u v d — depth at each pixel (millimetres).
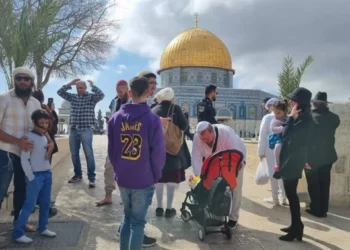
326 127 6184
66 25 16094
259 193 8016
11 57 8477
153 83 5297
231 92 59969
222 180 4812
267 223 5824
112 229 5285
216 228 5359
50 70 16281
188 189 8281
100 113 56875
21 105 4945
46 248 4543
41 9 8805
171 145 5668
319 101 6379
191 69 59844
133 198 3771
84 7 17203
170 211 5992
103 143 21969
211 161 4910
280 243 4902
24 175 5039
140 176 3711
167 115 5641
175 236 5086
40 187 4836
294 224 4996
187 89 57156
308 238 5129
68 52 17344
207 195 4996
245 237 5117
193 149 5555
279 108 6242
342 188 7121
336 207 7000
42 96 6062
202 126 5199
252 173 10781
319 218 6188
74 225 5445
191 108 57094
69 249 4523
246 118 60219
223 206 4824
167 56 61625
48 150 4938
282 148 4945
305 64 13070
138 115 3744
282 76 13031
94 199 7062
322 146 6164
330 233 5371
